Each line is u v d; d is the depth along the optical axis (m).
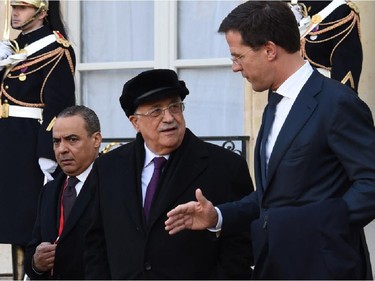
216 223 4.67
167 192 4.89
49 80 6.74
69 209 5.68
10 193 6.71
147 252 4.87
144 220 4.92
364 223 4.44
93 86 8.62
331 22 6.59
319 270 4.38
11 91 6.79
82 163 5.69
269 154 4.59
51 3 6.94
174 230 4.57
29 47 6.79
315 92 4.50
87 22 8.64
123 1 8.65
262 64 4.54
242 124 8.20
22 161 6.73
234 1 8.32
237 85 8.24
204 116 8.31
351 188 4.43
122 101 4.99
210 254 4.90
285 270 4.40
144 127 4.93
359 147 4.42
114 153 5.11
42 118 6.70
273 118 4.61
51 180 6.06
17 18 6.81
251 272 4.96
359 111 4.46
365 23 7.52
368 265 4.59
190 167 4.93
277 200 4.50
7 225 6.70
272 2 4.56
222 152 5.02
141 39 8.57
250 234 4.86
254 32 4.52
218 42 8.34
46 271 5.57
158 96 4.88
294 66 4.56
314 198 4.45
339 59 6.53
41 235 5.73
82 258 5.46
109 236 4.98
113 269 4.95
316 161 4.46
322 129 4.45
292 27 4.54
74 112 5.71
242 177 5.00
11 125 6.76
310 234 4.39
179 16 8.46
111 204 4.99
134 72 8.57
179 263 4.87
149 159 5.00
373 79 7.50
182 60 8.40
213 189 4.93
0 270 8.11
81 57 8.62
